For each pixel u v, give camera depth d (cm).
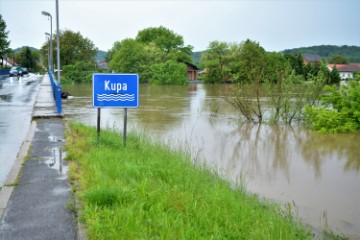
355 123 1798
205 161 1085
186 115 2284
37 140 1073
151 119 2069
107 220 474
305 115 2097
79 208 525
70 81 6241
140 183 639
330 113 1814
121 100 973
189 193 617
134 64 7019
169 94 4203
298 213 755
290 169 1117
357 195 885
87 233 450
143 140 1138
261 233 504
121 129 1588
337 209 788
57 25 2492
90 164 746
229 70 6662
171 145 1297
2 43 8062
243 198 727
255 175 1039
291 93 2111
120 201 534
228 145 1443
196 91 4812
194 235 461
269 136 1677
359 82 1902
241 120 2127
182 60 9200
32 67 11638
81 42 8488
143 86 6125
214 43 7900
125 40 7244
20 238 445
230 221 527
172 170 766
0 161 857
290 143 1524
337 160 1248
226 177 977
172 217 500
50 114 1609
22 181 665
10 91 3141
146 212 510
